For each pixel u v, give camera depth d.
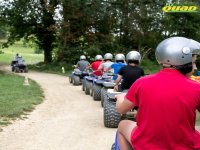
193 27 43.50
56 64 40.50
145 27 42.81
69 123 9.42
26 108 11.34
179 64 3.01
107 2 42.12
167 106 2.86
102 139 7.65
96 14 40.50
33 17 42.66
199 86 2.95
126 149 3.47
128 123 3.50
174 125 2.84
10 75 28.09
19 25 44.81
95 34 41.75
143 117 2.95
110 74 13.84
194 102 2.88
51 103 13.28
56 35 43.16
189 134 2.87
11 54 75.12
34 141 7.40
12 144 7.13
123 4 42.00
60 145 7.11
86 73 20.84
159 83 2.95
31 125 9.02
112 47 42.19
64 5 39.25
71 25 40.88
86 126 9.03
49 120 9.79
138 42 43.59
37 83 22.00
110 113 8.71
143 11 41.94
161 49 3.07
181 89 2.90
